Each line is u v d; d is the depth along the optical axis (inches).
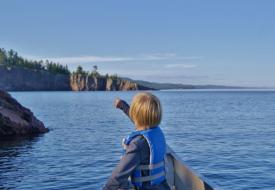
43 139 1073.5
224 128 1403.8
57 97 5703.7
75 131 1312.7
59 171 639.8
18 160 748.0
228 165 685.3
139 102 159.5
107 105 3430.1
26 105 3314.5
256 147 905.5
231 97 6387.8
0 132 1131.9
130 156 150.9
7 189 524.4
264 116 2060.8
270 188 525.3
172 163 243.0
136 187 156.4
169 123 1633.9
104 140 1060.5
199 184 217.8
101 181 565.6
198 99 5295.3
